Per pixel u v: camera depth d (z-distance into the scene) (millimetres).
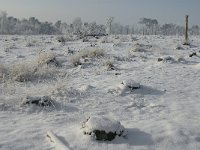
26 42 25250
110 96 9672
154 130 6566
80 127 6656
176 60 16531
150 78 12422
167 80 12125
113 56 17828
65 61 16156
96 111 8258
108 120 6348
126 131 6367
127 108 8617
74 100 9078
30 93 9438
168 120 7406
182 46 24875
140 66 15289
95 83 11422
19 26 108312
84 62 15695
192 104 9055
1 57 17547
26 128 6848
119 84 10570
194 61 16688
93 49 17953
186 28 27453
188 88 11008
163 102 9242
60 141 5949
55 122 7336
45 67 13117
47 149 5754
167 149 5797
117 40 28641
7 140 6121
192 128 6664
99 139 6059
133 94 9930
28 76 11742
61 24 111250
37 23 112250
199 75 13258
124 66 15258
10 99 8750
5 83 10477
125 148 5789
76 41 28906
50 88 9812
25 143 6012
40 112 8055
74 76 12789
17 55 18203
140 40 30547
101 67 14812
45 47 22812
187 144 6000
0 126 6965
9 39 32531
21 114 7871
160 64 15664
